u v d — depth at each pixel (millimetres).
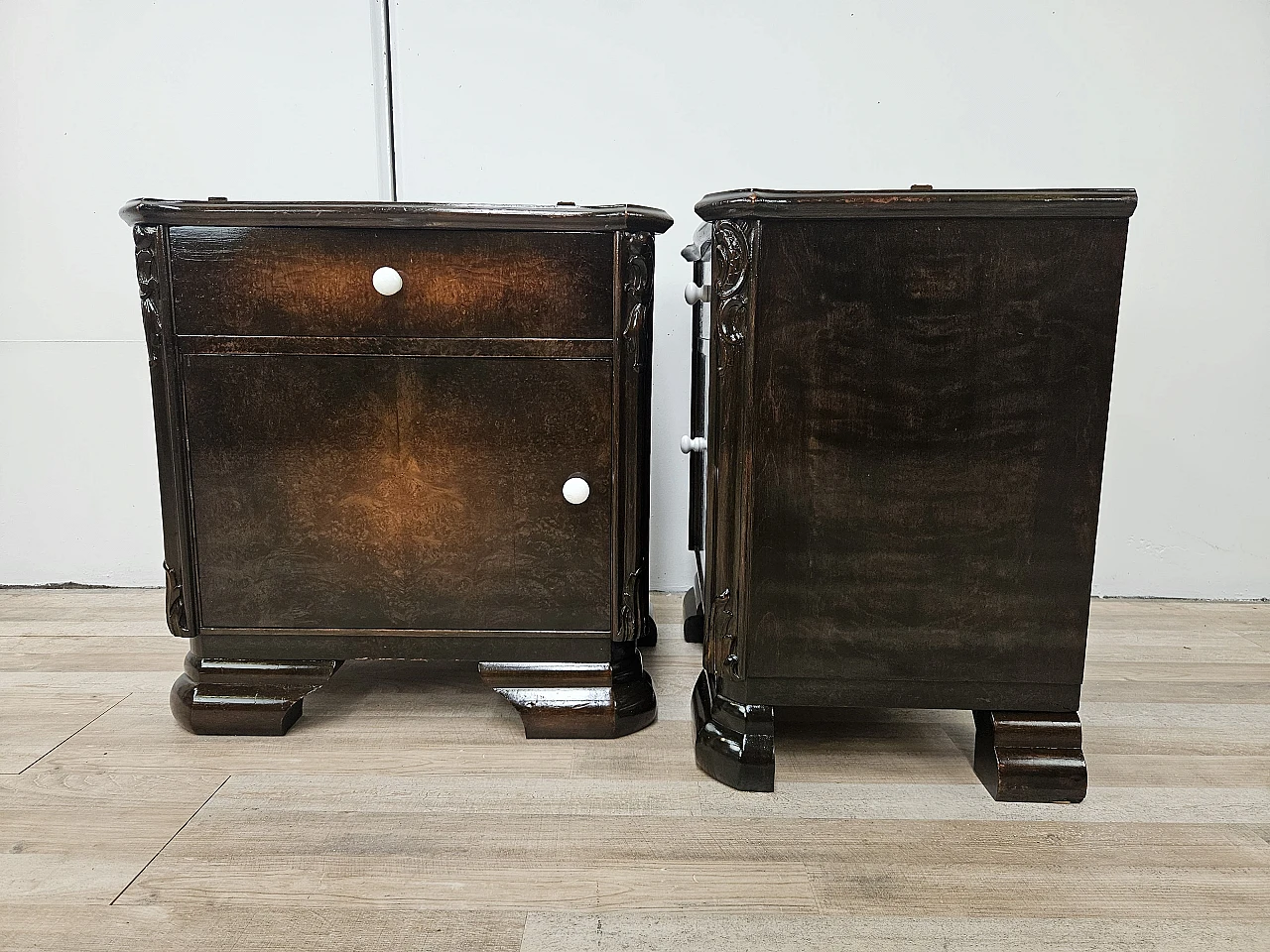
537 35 1744
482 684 1439
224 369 1159
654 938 811
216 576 1217
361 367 1152
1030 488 1024
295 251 1124
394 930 818
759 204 966
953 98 1750
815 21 1728
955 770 1157
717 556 1085
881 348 1005
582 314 1130
